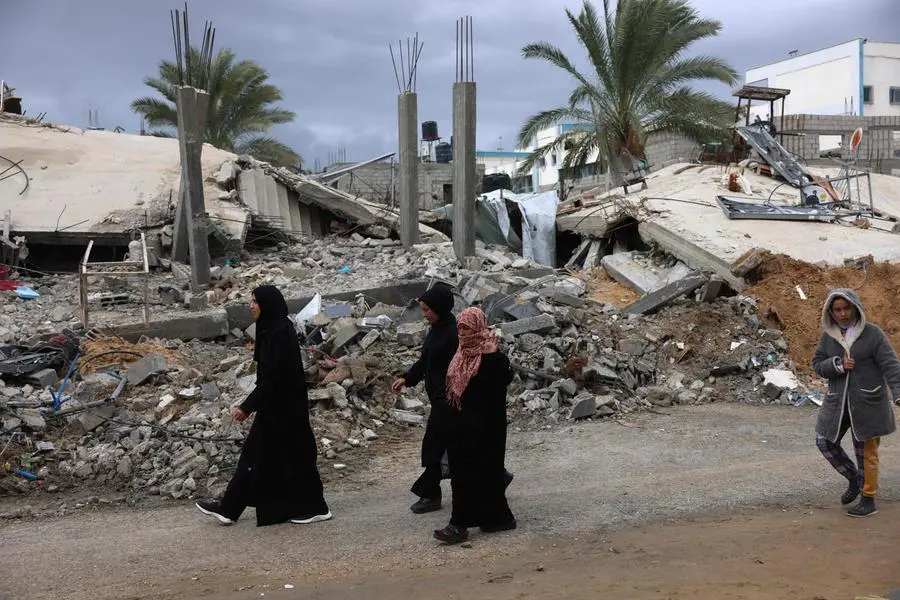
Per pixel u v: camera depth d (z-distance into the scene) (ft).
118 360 29.58
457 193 50.14
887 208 61.16
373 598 12.73
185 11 42.27
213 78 101.09
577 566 13.99
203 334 35.55
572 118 87.81
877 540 14.79
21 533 18.43
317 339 34.40
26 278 45.98
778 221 51.96
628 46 81.15
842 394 17.33
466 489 16.14
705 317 38.40
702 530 16.14
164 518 19.39
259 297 17.76
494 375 16.16
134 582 14.46
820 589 11.87
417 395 30.81
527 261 51.29
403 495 20.89
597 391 32.17
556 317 36.83
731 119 85.25
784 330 37.70
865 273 40.96
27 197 52.90
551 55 85.35
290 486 18.08
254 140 109.50
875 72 129.18
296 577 14.33
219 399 26.66
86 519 19.57
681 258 47.16
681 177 69.51
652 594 11.89
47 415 24.54
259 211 56.34
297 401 18.02
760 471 21.76
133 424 24.44
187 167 41.98
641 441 26.23
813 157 86.63
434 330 18.47
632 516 17.75
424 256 51.78
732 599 11.44
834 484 20.10
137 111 105.70
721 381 34.53
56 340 30.07
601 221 57.11
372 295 42.29
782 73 141.38
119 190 55.11
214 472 22.45
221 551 16.25
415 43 53.06
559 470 23.02
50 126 63.26
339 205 59.41
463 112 49.24
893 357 16.63
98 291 42.14
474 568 14.32
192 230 42.09
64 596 13.82
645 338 37.06
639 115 84.69
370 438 26.63
